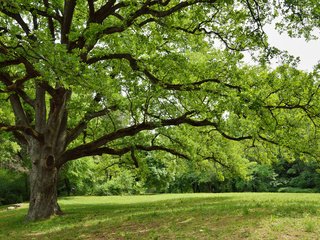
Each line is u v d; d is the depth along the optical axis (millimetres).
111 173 27969
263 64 15008
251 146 21109
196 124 17047
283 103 15977
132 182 47406
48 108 23469
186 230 10328
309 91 15477
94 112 18406
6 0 10492
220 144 22125
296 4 13945
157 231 10781
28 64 11359
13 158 39469
